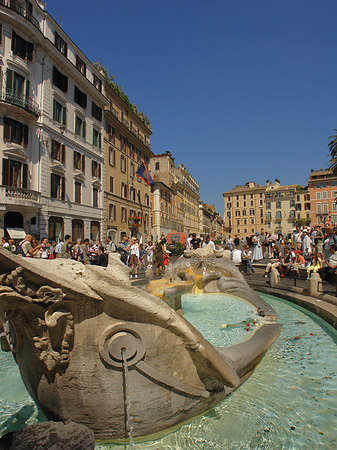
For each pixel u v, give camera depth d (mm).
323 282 9242
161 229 55156
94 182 32000
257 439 2732
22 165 22188
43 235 23719
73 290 2451
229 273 7391
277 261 12312
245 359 3453
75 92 28922
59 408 2717
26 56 22703
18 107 21375
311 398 3361
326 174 84312
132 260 15047
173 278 7102
